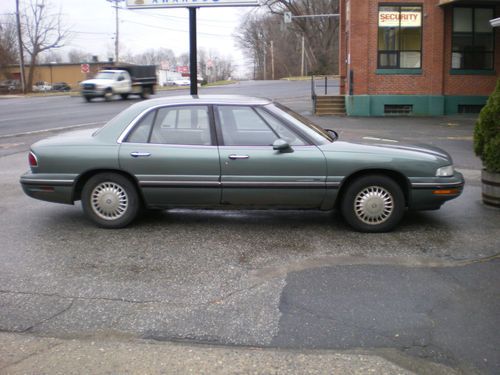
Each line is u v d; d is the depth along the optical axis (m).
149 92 37.59
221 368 3.38
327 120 20.45
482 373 3.32
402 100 21.67
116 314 4.15
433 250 5.54
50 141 6.41
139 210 6.40
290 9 63.69
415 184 6.04
